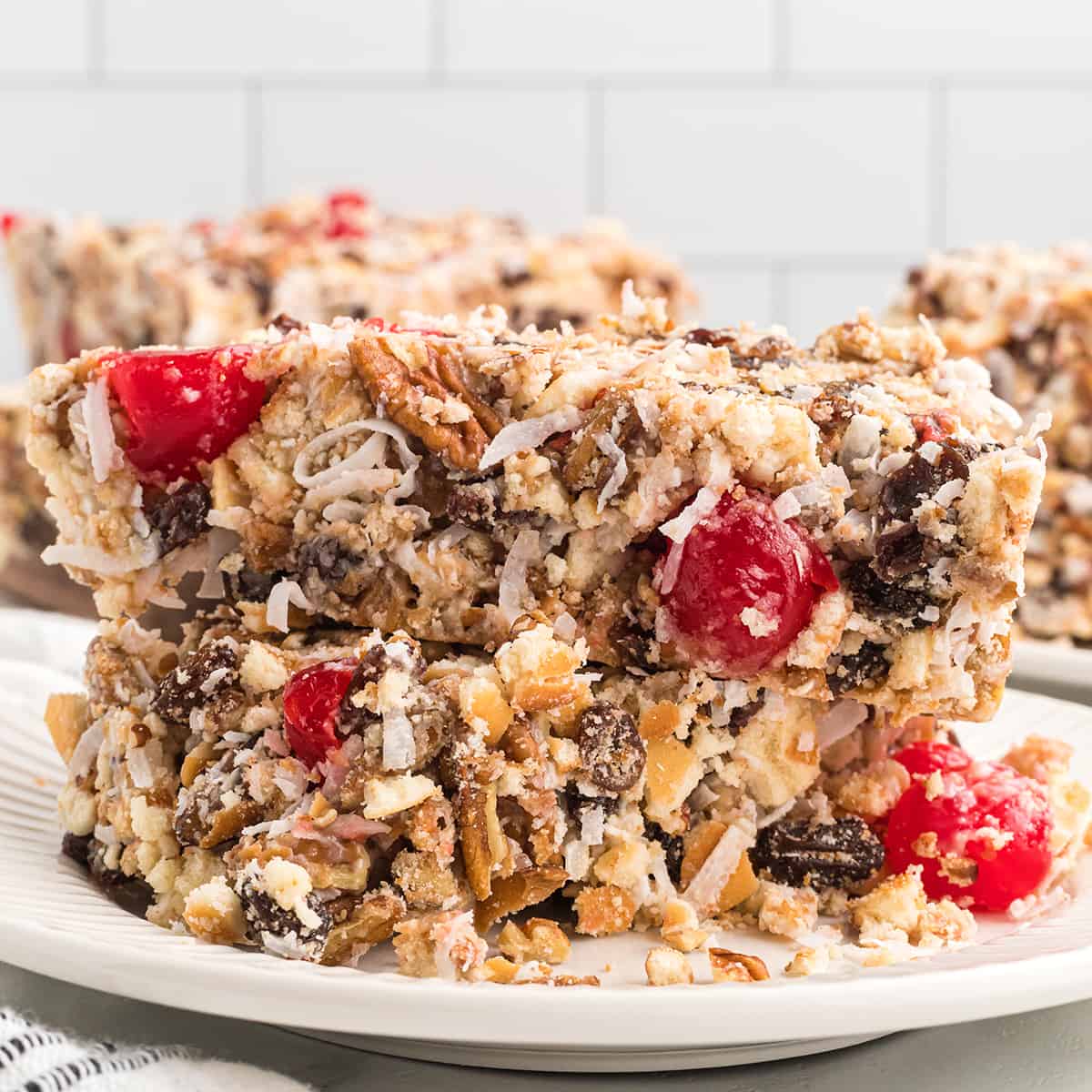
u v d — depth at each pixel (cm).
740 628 43
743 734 44
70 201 109
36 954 39
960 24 106
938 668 43
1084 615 62
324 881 42
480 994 38
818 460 43
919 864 44
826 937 43
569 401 43
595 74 108
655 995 38
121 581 45
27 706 51
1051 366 62
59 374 44
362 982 38
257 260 72
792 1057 41
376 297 70
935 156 107
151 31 108
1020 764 46
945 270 65
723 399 42
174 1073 39
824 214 108
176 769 44
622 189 109
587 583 44
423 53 108
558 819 43
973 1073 40
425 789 42
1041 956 40
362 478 43
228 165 109
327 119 109
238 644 44
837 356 47
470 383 43
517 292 74
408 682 42
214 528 44
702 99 108
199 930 41
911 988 39
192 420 44
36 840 45
